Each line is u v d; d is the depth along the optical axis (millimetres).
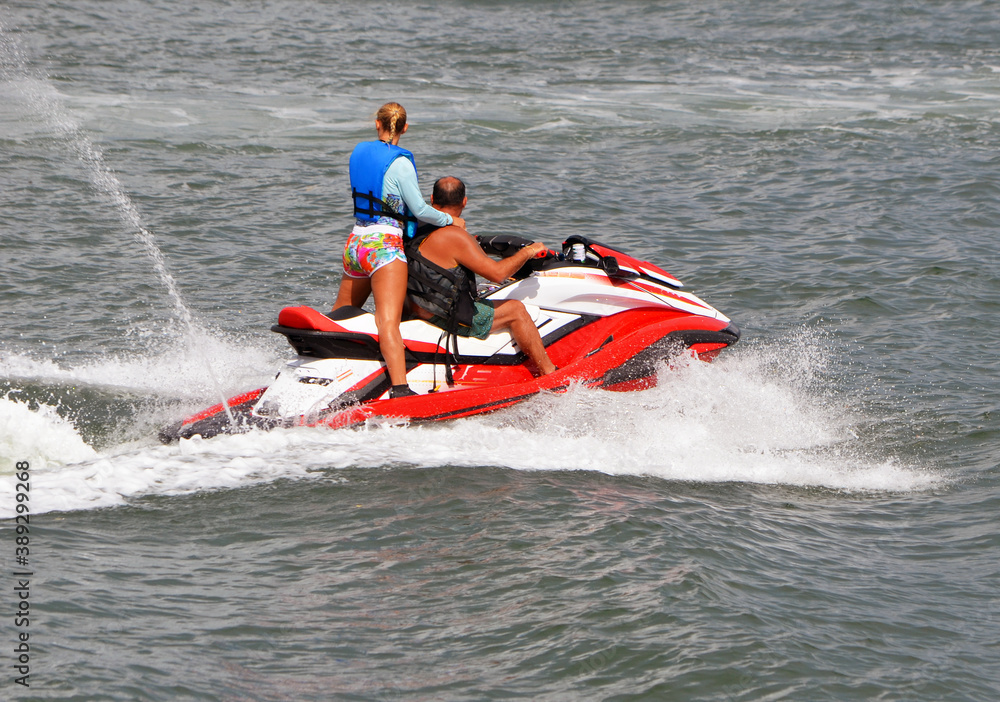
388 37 115188
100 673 14844
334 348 25016
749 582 18719
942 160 65062
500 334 26969
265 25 118625
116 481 21234
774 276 42844
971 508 22938
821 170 62531
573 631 16688
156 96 79875
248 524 19891
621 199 55688
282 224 49469
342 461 22781
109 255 43375
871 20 131625
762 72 102562
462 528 20125
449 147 66938
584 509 21203
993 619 18047
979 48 114875
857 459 25812
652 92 90750
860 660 16500
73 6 121625
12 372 28766
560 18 133500
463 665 15703
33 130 66125
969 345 34906
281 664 15492
